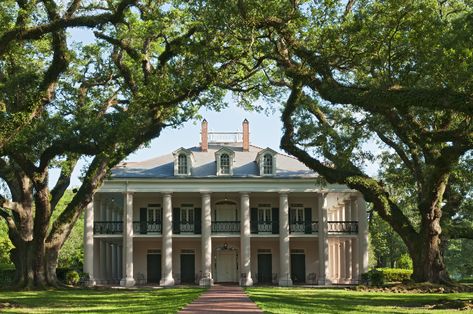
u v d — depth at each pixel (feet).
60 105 117.60
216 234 174.70
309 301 82.28
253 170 177.27
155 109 98.48
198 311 61.00
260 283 176.96
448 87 69.46
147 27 98.27
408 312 64.18
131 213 171.12
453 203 132.98
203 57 83.66
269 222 179.63
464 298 84.94
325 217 171.42
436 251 115.55
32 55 117.29
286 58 86.58
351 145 117.91
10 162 127.03
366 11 76.74
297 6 79.10
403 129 108.47
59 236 128.26
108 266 188.96
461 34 66.54
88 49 127.03
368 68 86.48
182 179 172.24
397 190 149.79
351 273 180.04
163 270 169.17
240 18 77.36
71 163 127.13
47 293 111.55
